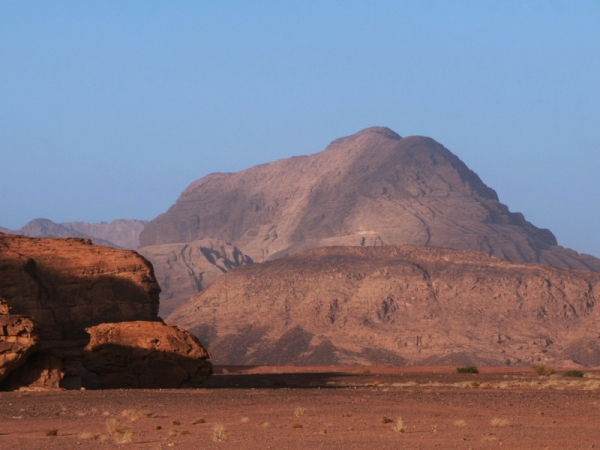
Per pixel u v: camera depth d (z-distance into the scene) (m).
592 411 54.03
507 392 71.12
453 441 39.94
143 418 50.62
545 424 47.25
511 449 37.25
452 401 61.00
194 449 38.31
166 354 76.50
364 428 45.34
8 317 69.12
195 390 70.94
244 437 42.12
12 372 68.94
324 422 48.12
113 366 75.75
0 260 87.38
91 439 42.09
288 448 38.16
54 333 86.69
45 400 60.34
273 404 58.53
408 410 54.81
